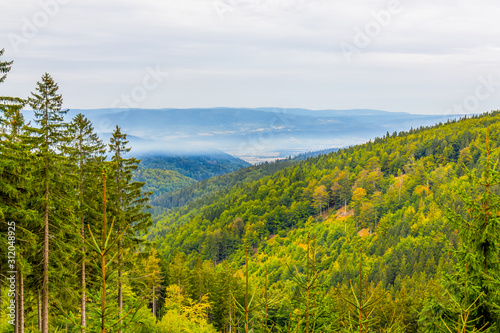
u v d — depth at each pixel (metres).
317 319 10.79
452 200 113.69
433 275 78.62
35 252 20.33
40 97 21.61
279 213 169.62
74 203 22.69
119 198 28.66
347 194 164.75
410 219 119.44
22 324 20.89
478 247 13.34
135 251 29.31
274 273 98.69
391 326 11.52
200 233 168.25
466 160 152.00
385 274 87.69
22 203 19.80
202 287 58.00
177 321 37.09
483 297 12.71
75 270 23.45
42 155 20.30
